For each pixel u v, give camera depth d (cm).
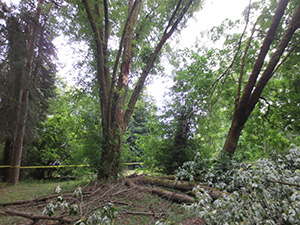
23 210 446
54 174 1374
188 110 958
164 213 441
